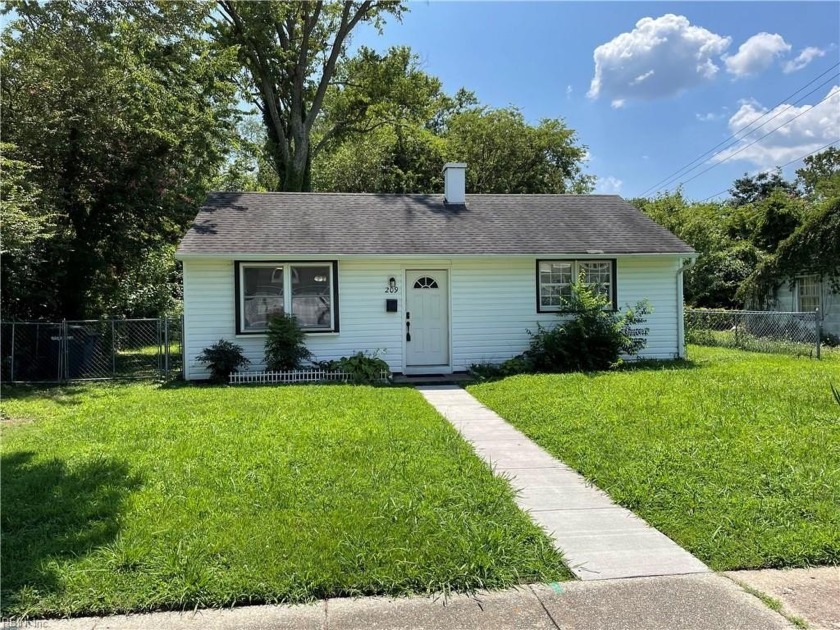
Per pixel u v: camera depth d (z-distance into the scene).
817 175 48.25
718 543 3.78
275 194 14.31
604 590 3.28
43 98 13.75
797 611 3.04
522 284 12.93
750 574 3.46
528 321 12.95
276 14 22.66
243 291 11.77
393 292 12.40
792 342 14.62
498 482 4.94
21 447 6.05
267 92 24.39
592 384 9.58
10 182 11.20
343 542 3.67
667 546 3.83
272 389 9.93
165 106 15.29
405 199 14.88
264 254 11.43
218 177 20.08
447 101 32.41
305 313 12.12
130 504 4.30
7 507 4.31
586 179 36.81
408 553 3.56
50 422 7.57
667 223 23.73
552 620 2.98
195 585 3.19
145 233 16.20
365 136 30.56
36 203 12.28
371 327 12.35
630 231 13.77
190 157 16.12
